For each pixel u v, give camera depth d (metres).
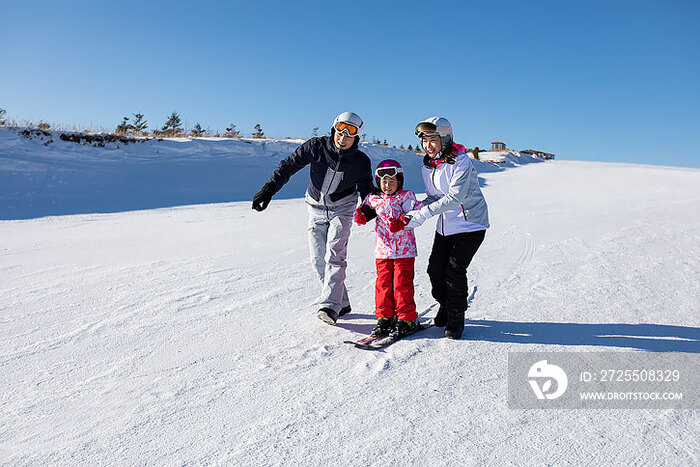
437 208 3.41
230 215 10.43
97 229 8.62
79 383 2.88
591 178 19.02
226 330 3.72
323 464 2.00
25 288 4.88
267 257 6.31
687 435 2.19
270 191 3.96
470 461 2.00
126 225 9.05
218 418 2.41
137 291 4.77
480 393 2.62
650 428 2.24
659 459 2.00
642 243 6.94
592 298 4.45
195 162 18.00
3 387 2.84
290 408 2.49
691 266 5.62
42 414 2.52
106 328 3.78
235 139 21.78
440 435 2.21
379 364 3.02
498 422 2.31
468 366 2.97
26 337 3.61
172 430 2.31
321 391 2.68
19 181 13.34
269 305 4.34
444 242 3.66
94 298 4.54
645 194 13.55
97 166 15.92
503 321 3.86
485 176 22.20
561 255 6.24
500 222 8.91
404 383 2.75
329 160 3.84
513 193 14.67
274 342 3.46
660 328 3.64
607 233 7.74
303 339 3.52
